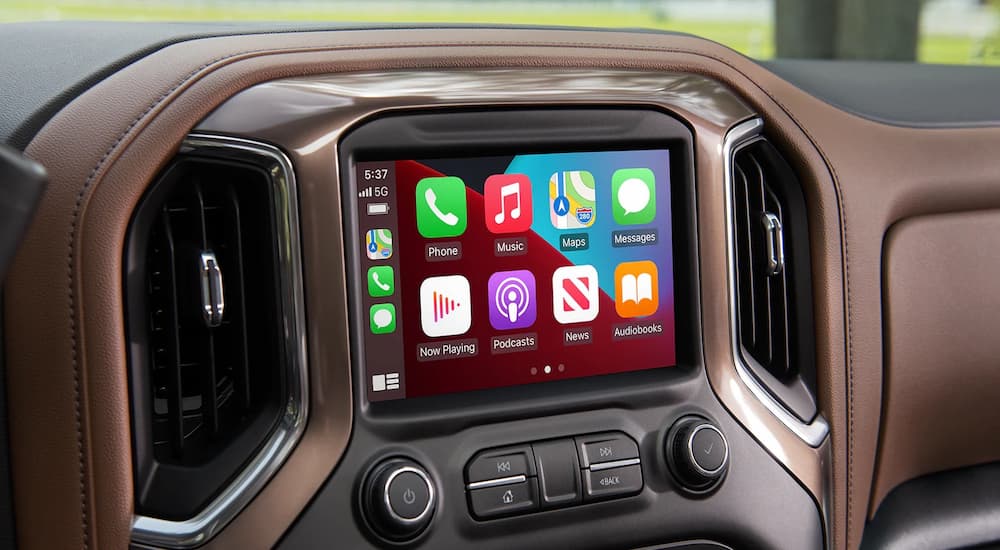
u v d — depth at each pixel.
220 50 0.70
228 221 0.71
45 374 0.64
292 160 0.69
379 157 0.72
